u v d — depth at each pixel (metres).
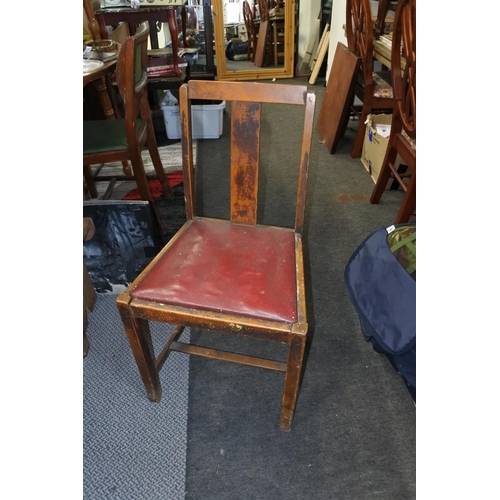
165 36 3.95
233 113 1.05
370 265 1.24
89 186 2.08
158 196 2.23
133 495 0.97
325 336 1.39
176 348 1.18
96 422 1.12
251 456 1.05
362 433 1.10
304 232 1.91
